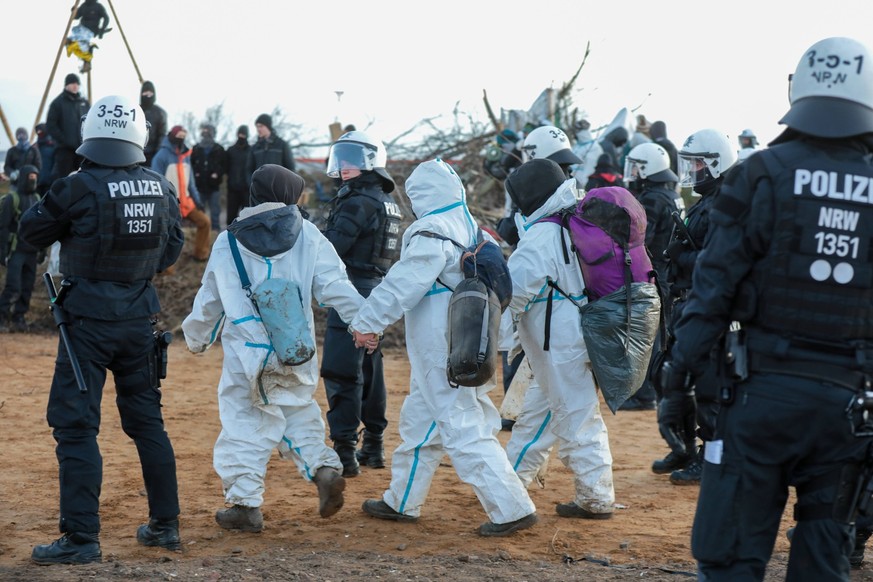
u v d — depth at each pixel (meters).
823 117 4.19
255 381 6.68
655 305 6.95
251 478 6.89
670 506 7.94
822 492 4.16
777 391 4.10
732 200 4.22
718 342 4.34
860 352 4.11
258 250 6.75
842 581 4.13
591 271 6.85
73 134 18.03
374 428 9.23
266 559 6.26
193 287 19.50
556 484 8.62
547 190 7.09
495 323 6.50
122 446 10.03
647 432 11.10
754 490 4.18
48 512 7.61
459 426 6.86
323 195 23.00
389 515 7.33
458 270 6.85
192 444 10.25
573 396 7.12
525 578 5.86
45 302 19.45
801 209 4.11
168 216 6.48
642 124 19.28
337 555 6.41
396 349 17.23
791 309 4.11
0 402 12.22
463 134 20.95
